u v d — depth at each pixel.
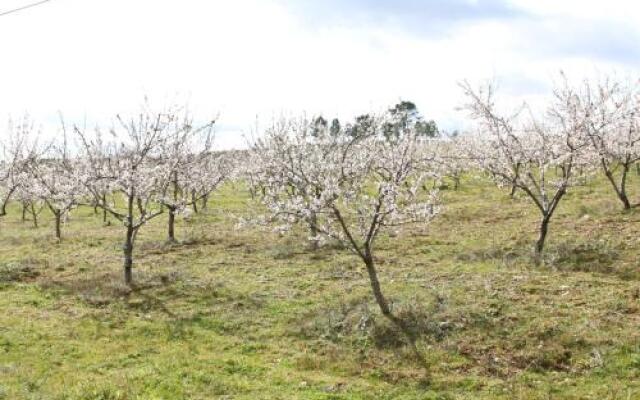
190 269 20.92
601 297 14.84
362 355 13.14
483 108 20.95
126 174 19.08
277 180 18.16
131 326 15.41
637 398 10.39
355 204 15.66
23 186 26.27
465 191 36.50
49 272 21.22
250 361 12.92
